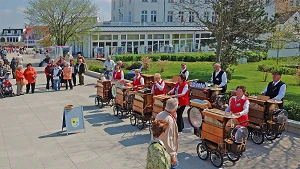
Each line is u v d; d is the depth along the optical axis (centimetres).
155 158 468
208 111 762
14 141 959
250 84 1983
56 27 3344
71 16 3362
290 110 1053
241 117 782
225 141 726
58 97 1659
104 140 959
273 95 920
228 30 1630
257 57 3450
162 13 5203
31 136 1006
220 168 743
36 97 1670
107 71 1969
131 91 1132
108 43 4356
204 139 782
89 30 3494
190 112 824
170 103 596
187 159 802
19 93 1734
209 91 1084
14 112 1337
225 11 1584
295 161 787
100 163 790
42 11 3341
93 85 2056
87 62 3394
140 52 4503
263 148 870
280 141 923
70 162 799
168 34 4747
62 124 1075
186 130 1039
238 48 2247
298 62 2025
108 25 4434
